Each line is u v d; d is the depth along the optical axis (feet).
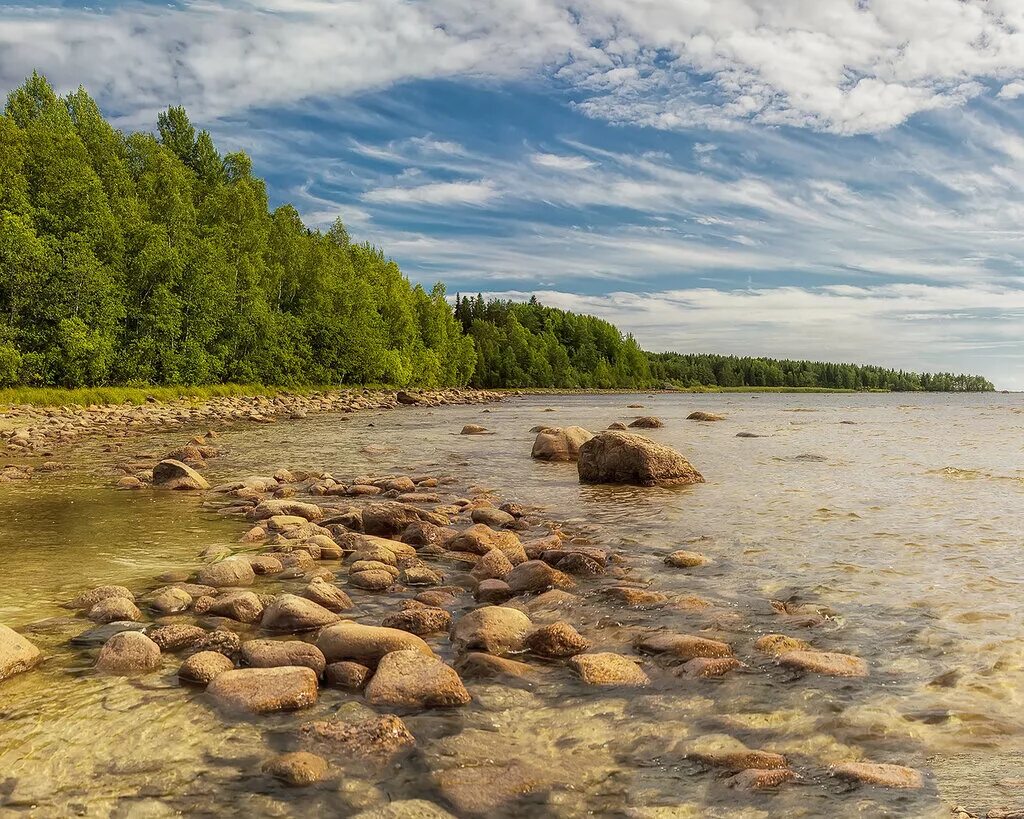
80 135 226.99
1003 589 24.31
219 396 195.00
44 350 153.79
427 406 214.90
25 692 15.97
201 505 40.70
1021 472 56.29
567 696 16.03
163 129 318.65
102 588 22.90
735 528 35.19
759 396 509.76
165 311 187.21
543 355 570.87
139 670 17.22
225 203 252.01
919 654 18.42
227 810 11.50
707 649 18.44
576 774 12.69
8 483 48.96
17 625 20.44
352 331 285.02
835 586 24.82
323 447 78.79
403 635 18.42
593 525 36.22
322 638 18.47
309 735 13.85
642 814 11.40
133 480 47.70
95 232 168.14
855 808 11.50
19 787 12.13
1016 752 13.35
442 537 32.58
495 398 309.63
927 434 99.30
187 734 14.06
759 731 14.33
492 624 19.33
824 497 44.55
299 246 283.18
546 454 66.90
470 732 14.26
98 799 11.79
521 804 11.71
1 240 145.28
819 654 17.97
